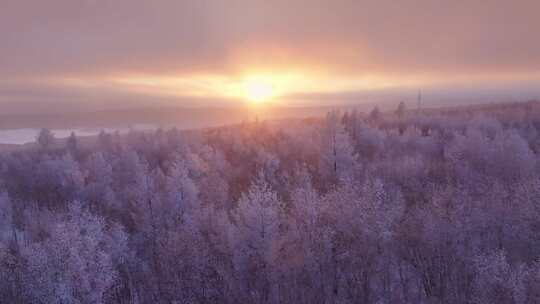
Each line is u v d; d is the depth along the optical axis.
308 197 18.05
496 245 16.69
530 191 17.39
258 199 17.27
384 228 16.48
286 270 16.36
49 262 14.77
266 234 16.52
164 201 23.30
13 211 27.81
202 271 17.14
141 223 22.91
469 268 15.41
